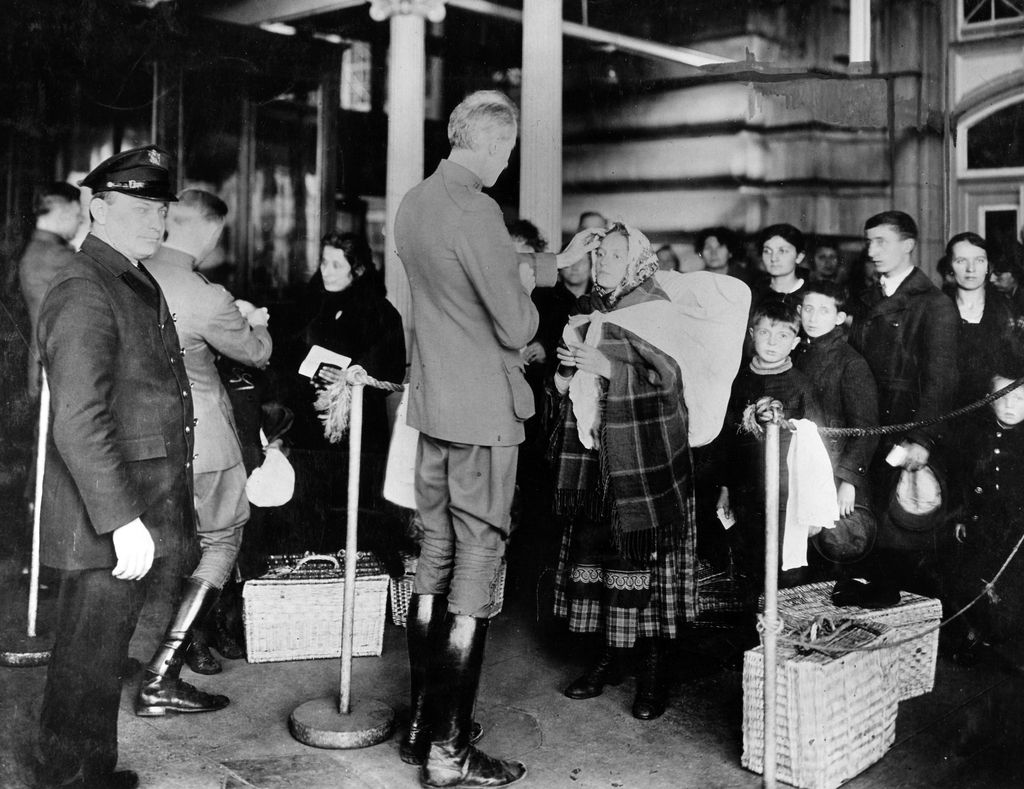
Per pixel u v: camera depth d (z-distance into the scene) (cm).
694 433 396
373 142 499
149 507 284
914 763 317
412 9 489
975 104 389
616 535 346
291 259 498
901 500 397
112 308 274
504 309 291
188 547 297
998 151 385
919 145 400
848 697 304
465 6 490
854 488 399
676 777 309
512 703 366
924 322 390
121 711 346
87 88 469
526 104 486
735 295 409
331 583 402
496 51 491
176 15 479
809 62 423
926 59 399
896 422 394
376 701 348
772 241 421
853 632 332
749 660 312
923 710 356
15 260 457
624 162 470
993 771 311
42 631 405
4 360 446
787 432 379
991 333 382
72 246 468
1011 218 382
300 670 393
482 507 302
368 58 495
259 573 428
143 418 282
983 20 387
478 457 301
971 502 388
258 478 443
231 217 495
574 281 479
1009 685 375
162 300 293
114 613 272
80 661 271
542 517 484
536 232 484
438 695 299
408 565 442
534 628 449
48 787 276
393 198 500
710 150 447
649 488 346
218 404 369
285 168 499
